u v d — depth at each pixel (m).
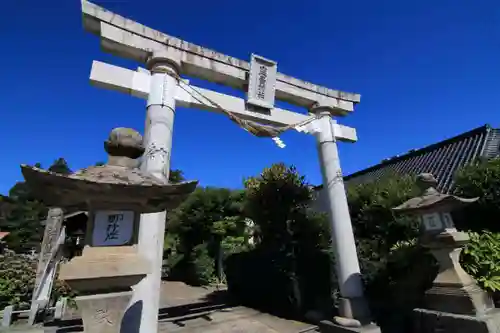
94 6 5.15
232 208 14.91
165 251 18.61
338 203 6.93
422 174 5.32
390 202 7.02
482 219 5.71
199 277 14.29
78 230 9.40
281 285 8.54
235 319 7.35
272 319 7.32
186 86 5.84
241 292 10.25
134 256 2.53
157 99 5.28
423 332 4.66
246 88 6.90
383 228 7.18
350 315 6.02
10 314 7.05
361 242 7.88
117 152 2.79
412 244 6.00
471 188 5.81
